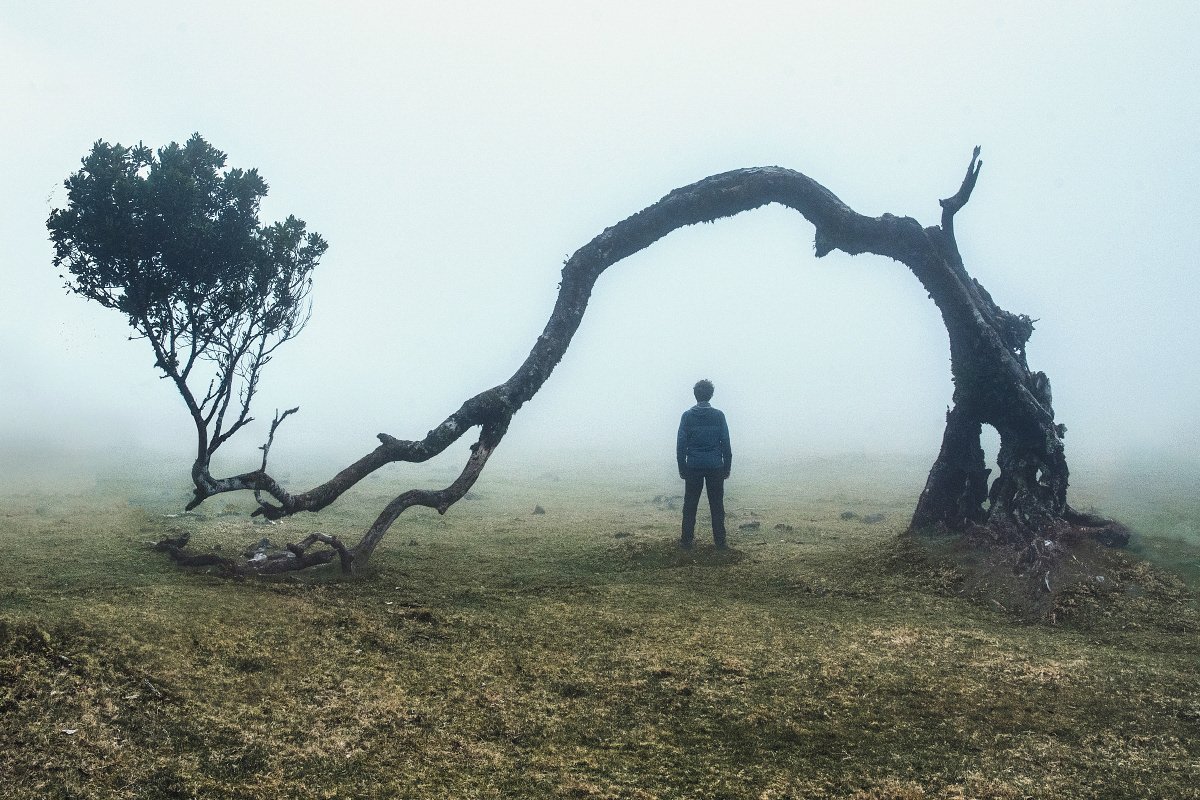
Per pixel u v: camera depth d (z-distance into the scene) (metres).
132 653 4.24
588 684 4.46
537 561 7.82
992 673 4.71
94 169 6.19
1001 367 7.33
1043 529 6.88
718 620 5.80
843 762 3.60
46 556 7.14
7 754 3.31
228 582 6.22
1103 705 4.25
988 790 3.35
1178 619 5.71
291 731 3.71
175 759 3.41
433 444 7.20
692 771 3.49
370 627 5.16
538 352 7.62
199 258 6.36
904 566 7.11
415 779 3.36
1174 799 3.29
